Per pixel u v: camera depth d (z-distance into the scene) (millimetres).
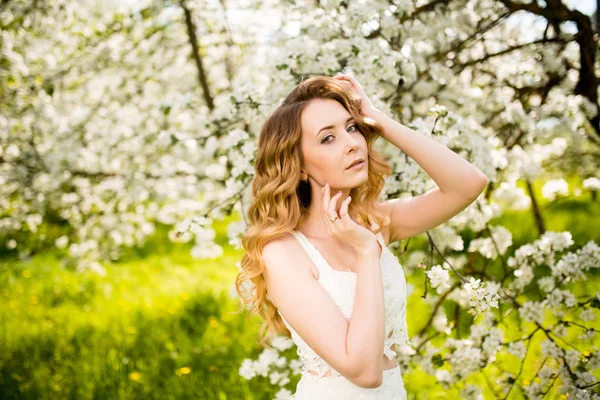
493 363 2672
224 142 2889
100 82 4379
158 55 4402
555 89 3297
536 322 2525
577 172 3939
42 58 3949
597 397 2293
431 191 1847
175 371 3723
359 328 1424
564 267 2480
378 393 1619
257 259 1649
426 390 3197
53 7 3887
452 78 3018
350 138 1658
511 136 3189
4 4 3678
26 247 4613
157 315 4895
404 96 2975
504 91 3414
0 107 3986
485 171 2543
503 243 2816
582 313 2508
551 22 3164
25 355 4023
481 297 1894
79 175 4184
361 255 1511
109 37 4176
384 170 1837
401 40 3070
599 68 3355
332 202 1551
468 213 2762
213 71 4527
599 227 5336
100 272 4859
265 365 2680
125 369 3734
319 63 2672
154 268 6570
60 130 4109
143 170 4281
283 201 1686
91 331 4531
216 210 2906
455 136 2406
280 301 1607
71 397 3428
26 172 4148
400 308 1749
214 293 5477
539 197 5461
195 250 3928
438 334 2785
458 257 3258
